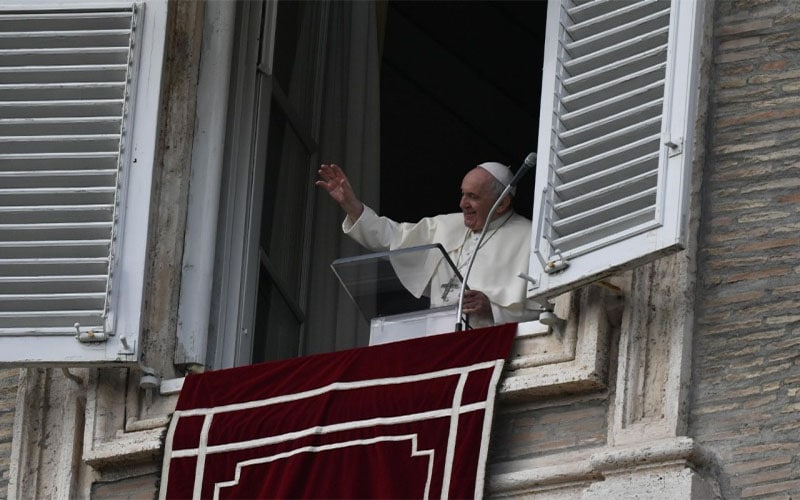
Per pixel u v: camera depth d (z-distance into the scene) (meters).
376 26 46.66
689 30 35.84
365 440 35.84
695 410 34.91
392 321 37.78
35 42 39.19
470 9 54.28
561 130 36.56
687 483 33.94
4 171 38.56
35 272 37.97
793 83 36.31
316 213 43.72
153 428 37.72
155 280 38.88
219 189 39.78
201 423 37.12
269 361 40.38
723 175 36.16
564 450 35.44
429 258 37.09
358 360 36.72
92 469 37.94
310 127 43.91
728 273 35.56
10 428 38.62
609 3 36.88
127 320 37.56
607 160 35.97
